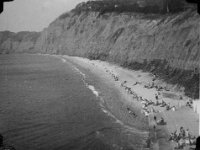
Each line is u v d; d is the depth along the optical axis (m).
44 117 43.28
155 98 49.12
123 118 40.84
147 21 91.75
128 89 58.19
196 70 51.09
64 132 35.75
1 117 43.75
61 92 64.06
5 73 107.06
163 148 29.41
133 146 30.53
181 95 49.19
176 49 62.66
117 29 107.31
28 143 32.38
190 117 38.00
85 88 66.94
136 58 82.56
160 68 67.50
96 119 41.00
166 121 37.31
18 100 57.38
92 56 118.00
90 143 31.88
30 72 107.44
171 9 82.69
